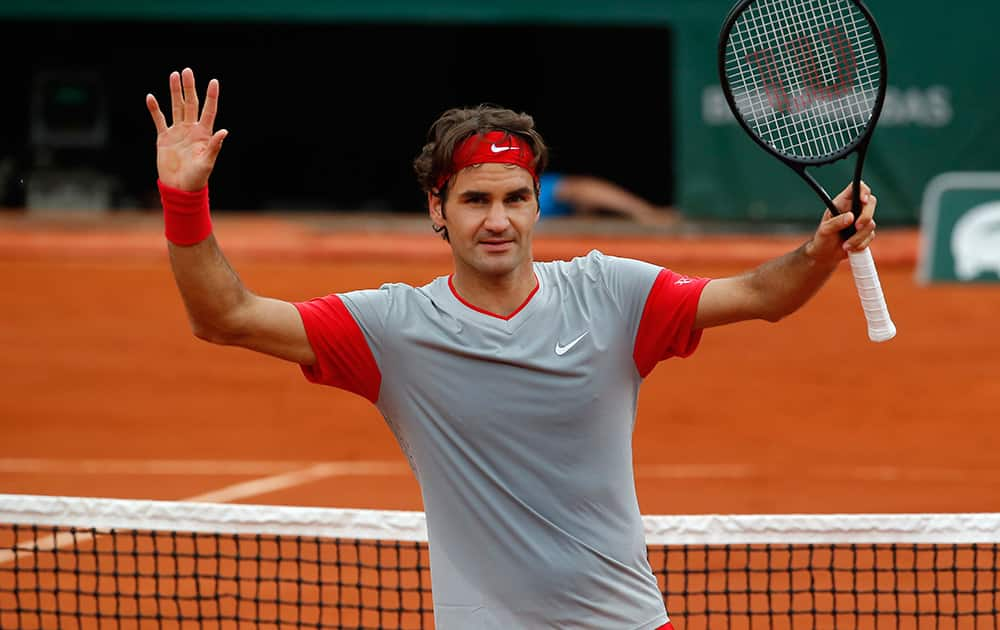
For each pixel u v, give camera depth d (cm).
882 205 8912
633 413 1466
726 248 8506
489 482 1412
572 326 1418
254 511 2116
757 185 8969
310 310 1424
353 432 4903
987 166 8819
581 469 1412
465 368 1409
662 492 3928
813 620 2242
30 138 11319
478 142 1391
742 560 2925
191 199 1336
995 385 5653
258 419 5128
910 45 8806
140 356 6244
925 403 5362
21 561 2933
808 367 5981
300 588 2506
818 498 3841
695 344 1458
